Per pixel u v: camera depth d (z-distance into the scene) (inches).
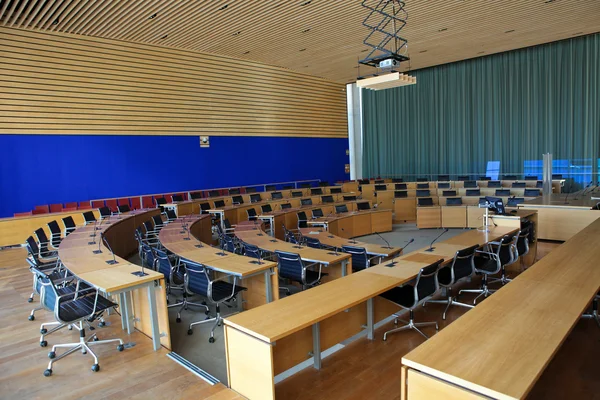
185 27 359.6
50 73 361.4
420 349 83.2
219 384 120.7
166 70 431.5
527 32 412.5
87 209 352.8
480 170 550.3
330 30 377.7
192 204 391.5
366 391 119.2
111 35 380.2
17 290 219.8
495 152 535.8
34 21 336.8
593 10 353.1
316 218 323.9
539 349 82.0
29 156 357.4
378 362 135.5
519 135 515.2
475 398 69.9
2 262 281.6
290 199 416.5
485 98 537.3
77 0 298.8
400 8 301.1
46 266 204.1
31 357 142.6
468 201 403.5
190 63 449.4
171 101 437.7
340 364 135.1
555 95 484.4
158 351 145.4
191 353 149.3
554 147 489.7
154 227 316.5
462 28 389.1
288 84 548.7
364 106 658.8
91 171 390.6
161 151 434.9
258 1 304.5
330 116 610.9
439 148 585.0
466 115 553.9
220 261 176.6
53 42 360.8
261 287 176.9
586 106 463.8
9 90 343.3
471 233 220.8
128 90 406.6
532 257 252.4
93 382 125.0
